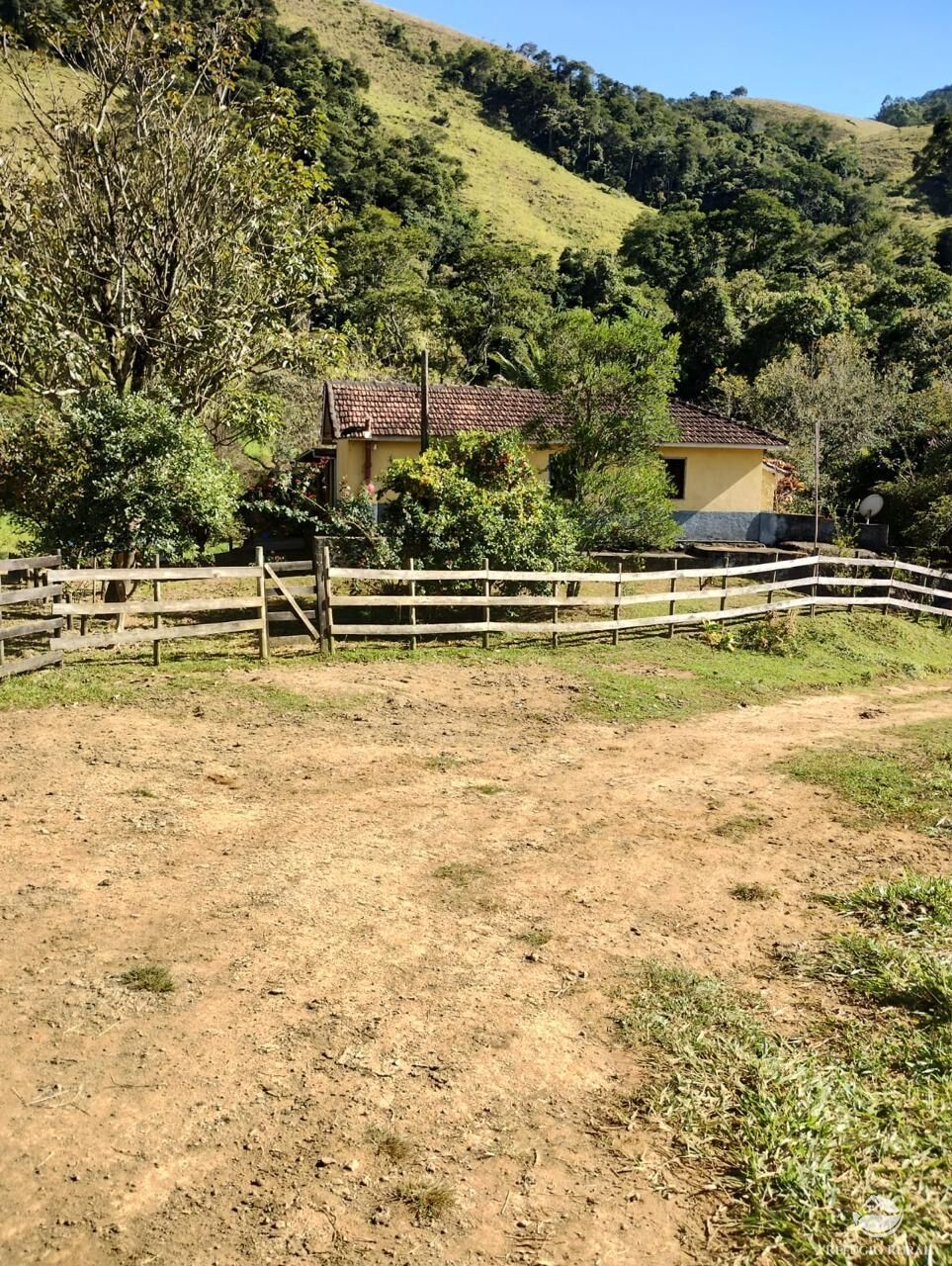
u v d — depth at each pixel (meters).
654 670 12.94
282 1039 4.20
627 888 6.11
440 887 5.96
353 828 6.89
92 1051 4.00
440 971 4.90
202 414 16.20
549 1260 3.07
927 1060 4.18
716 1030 4.45
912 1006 4.71
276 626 14.20
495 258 62.56
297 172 15.94
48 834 6.29
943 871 6.55
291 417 30.02
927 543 23.36
